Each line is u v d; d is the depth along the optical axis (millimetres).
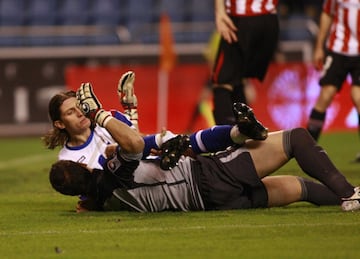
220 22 33625
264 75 35500
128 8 76625
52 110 25953
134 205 25453
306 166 24703
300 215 24297
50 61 64750
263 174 25125
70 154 25969
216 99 34062
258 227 22703
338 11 38281
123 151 24234
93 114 24062
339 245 20328
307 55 64750
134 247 20797
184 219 24156
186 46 65375
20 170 43500
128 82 26391
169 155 24219
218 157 25219
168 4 76438
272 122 61406
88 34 70688
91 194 25469
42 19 76625
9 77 64812
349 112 61688
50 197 31344
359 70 38281
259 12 34188
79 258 19781
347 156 45312
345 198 24359
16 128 65125
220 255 19672
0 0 76875
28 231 23469
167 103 62812
